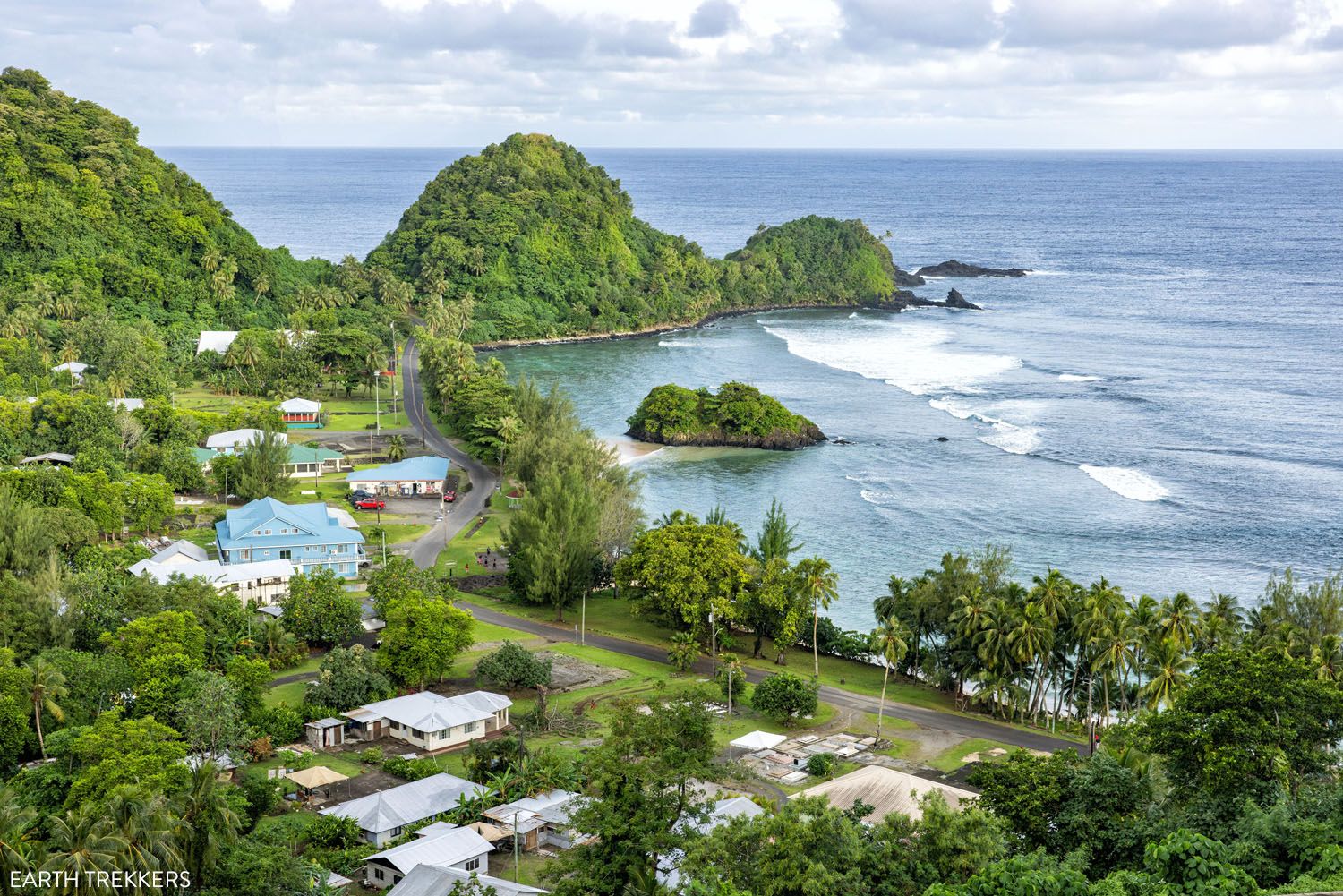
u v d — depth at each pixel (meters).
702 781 77.88
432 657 130.38
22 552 144.00
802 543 180.25
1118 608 125.88
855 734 125.44
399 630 131.00
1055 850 80.50
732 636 159.50
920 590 142.00
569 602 167.25
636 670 143.12
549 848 99.12
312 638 143.88
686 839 72.25
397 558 159.38
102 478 179.00
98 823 72.75
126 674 114.12
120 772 87.75
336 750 117.12
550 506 164.38
